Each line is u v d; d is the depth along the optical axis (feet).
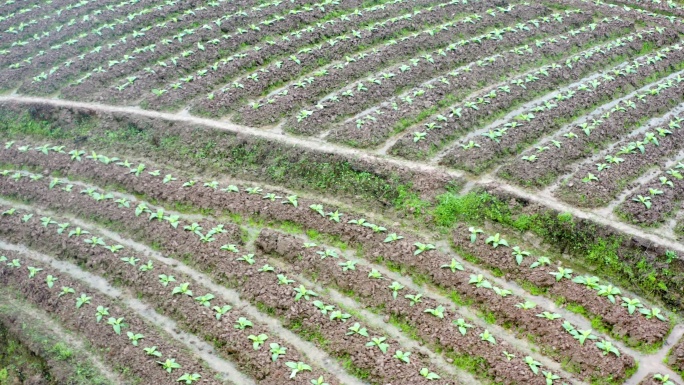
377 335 36.47
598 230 42.27
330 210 46.50
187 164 52.95
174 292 39.52
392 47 64.95
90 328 37.68
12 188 51.47
